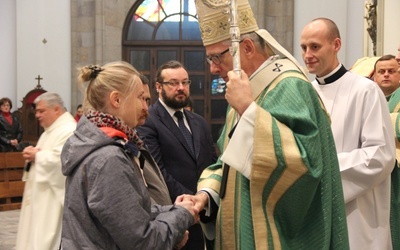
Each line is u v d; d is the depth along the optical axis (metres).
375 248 3.13
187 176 3.77
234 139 2.21
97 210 2.07
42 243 4.37
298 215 2.23
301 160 2.13
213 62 2.45
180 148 3.78
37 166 4.40
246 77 2.27
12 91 14.02
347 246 2.31
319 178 2.17
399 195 3.51
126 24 14.15
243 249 2.26
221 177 2.57
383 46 7.48
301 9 13.55
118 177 2.10
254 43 2.42
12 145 10.89
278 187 2.18
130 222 2.08
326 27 3.24
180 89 3.82
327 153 2.29
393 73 4.17
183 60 14.23
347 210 3.08
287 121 2.21
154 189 2.98
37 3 13.83
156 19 14.19
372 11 7.93
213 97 14.20
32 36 13.83
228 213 2.41
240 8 2.40
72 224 2.15
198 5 2.44
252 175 2.17
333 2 13.33
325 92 3.30
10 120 11.13
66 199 2.20
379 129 3.07
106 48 13.91
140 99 2.32
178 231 2.26
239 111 2.23
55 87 13.87
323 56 3.24
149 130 3.75
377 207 3.16
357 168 2.98
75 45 13.90
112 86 2.26
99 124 2.23
